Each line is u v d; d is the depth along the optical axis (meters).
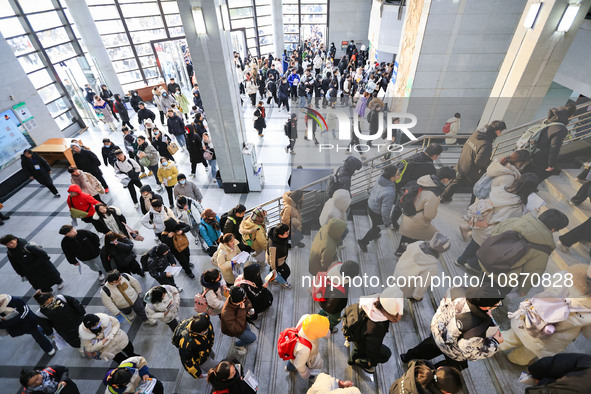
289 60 15.66
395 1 10.93
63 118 11.05
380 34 11.45
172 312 3.96
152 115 10.47
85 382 4.12
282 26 16.66
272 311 4.13
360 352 2.58
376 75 10.73
